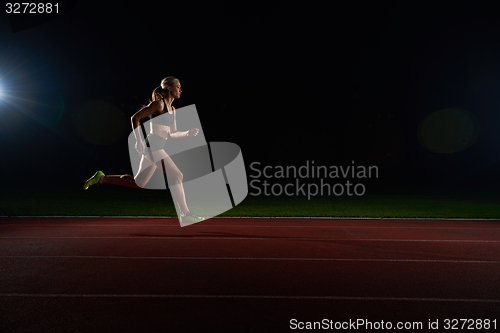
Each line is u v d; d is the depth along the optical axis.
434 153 34.00
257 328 3.12
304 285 4.27
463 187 27.44
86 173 32.19
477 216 10.97
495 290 4.15
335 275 4.70
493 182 31.83
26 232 7.74
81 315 3.36
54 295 3.87
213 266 5.08
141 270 4.84
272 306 3.62
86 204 14.03
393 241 7.02
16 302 3.67
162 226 8.66
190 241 6.84
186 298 3.81
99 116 32.09
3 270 4.80
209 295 3.91
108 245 6.43
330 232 8.00
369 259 5.57
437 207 13.86
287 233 7.82
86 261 5.30
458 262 5.42
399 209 13.05
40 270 4.81
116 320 3.26
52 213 11.05
